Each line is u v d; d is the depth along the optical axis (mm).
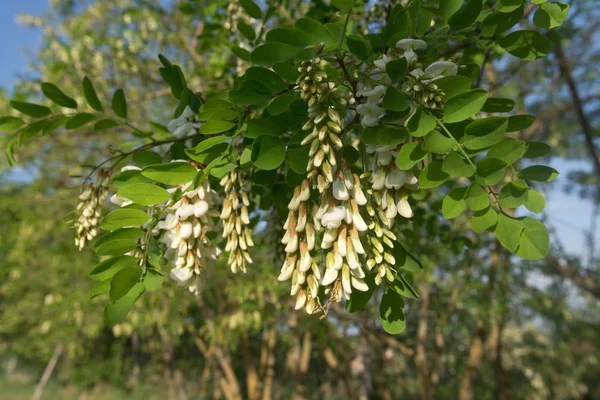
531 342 2740
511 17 326
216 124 351
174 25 1380
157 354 3186
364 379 1986
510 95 1353
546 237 261
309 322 1557
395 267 327
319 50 312
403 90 302
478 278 1458
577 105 1286
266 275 1305
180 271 355
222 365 2338
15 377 4992
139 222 342
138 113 1568
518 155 264
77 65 1416
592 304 2518
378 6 580
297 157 317
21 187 2234
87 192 446
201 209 332
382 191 305
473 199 268
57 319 2057
